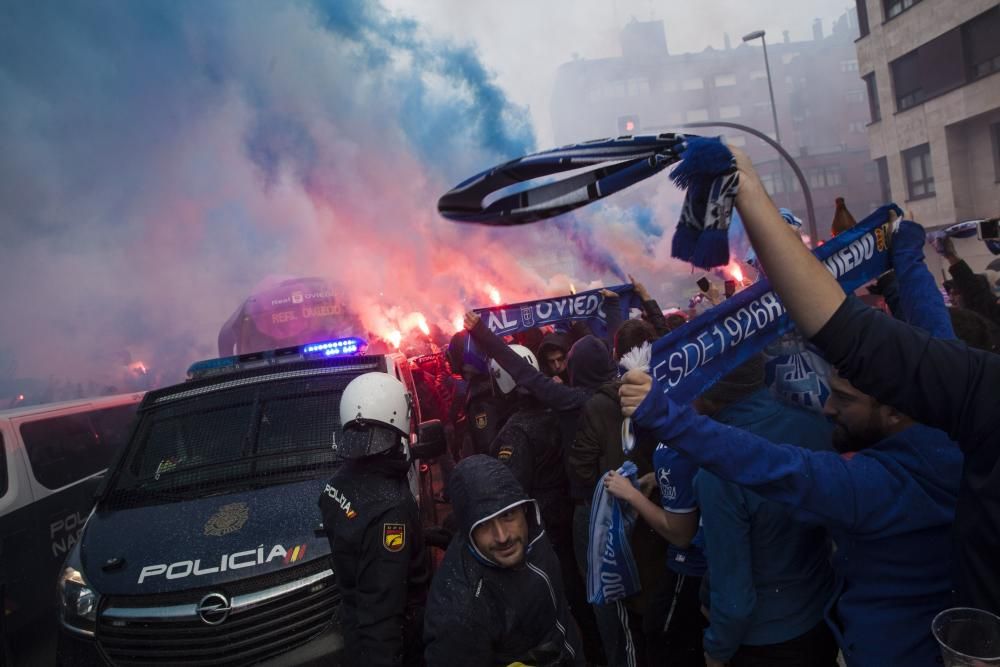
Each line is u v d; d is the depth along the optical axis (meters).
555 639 2.12
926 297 2.19
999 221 4.71
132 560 3.45
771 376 2.75
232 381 4.78
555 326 6.44
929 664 1.54
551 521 3.63
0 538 4.77
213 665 3.15
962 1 19.28
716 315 2.11
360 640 2.44
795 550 2.12
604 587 2.69
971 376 1.16
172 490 3.98
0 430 5.17
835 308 1.19
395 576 2.46
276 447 4.20
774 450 1.49
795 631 2.14
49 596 5.07
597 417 3.18
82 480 5.70
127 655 3.22
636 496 2.56
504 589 2.02
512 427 3.66
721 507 2.09
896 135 22.42
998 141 19.47
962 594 1.29
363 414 2.67
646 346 1.54
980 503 1.19
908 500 1.51
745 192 1.15
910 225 2.36
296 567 3.32
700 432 1.45
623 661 3.18
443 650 2.00
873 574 1.61
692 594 2.74
